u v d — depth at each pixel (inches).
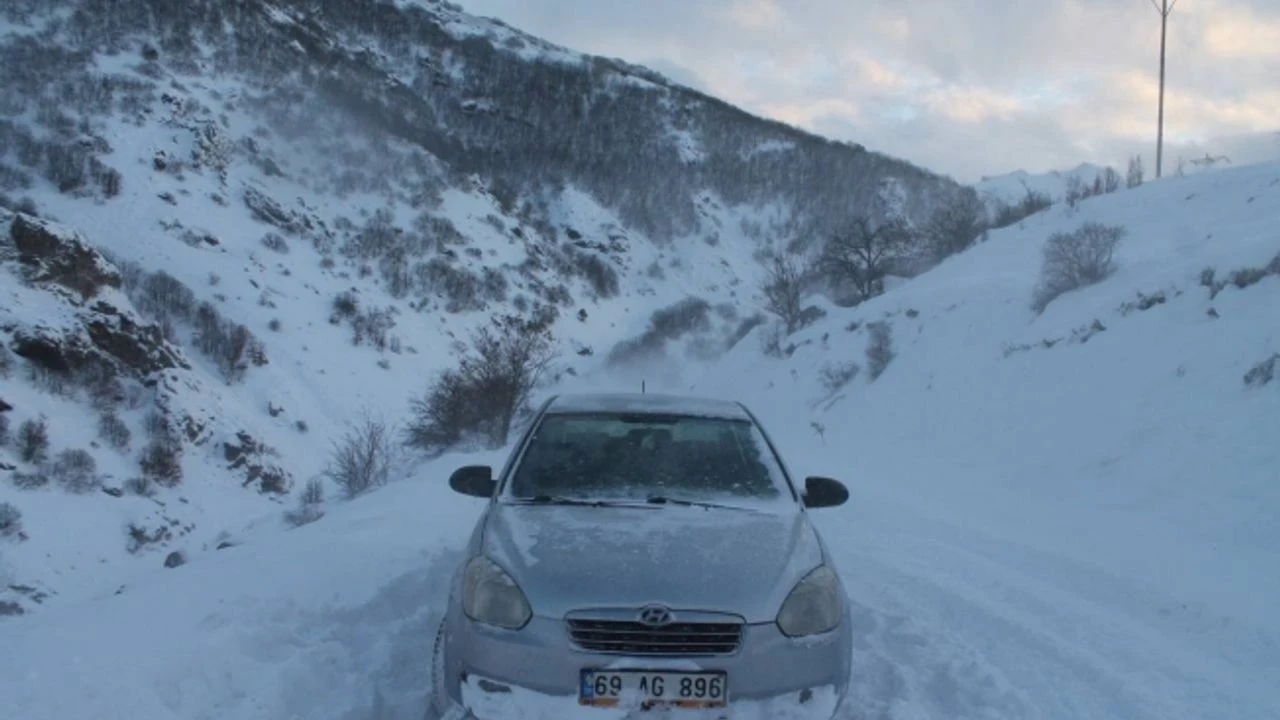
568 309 3034.0
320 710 155.9
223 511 1304.1
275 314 2043.6
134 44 3053.6
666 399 216.4
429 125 3996.1
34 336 1332.4
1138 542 289.6
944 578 249.3
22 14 2972.4
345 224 2743.6
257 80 3272.6
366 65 4325.8
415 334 2313.0
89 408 1337.4
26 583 946.1
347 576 232.2
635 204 4114.2
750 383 1159.6
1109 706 167.6
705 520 158.6
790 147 5073.8
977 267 1005.2
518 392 767.1
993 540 297.3
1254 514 296.8
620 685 128.2
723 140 5054.1
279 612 200.2
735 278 3811.5
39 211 2080.5
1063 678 180.5
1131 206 987.9
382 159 3171.8
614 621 130.8
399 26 5221.5
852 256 1866.4
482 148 4180.6
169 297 1867.6
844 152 5009.8
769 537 152.9
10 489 1085.8
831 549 286.8
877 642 199.0
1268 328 438.6
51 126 2433.6
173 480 1299.2
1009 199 2449.6
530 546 146.3
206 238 2214.6
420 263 2699.3
